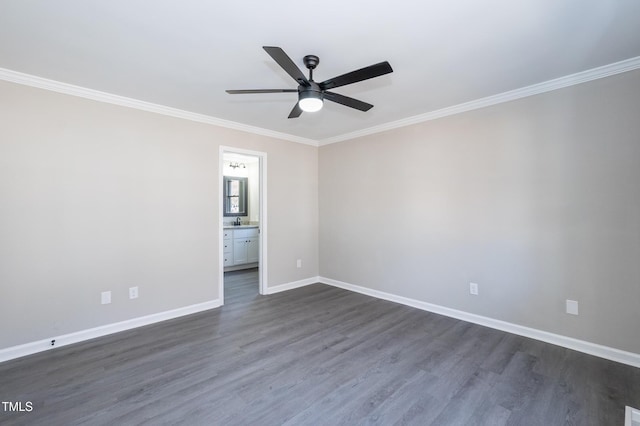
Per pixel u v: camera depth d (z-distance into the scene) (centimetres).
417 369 233
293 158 470
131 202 315
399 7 171
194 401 196
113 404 193
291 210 468
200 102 321
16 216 254
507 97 296
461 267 333
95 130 293
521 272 291
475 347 268
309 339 287
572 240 263
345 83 206
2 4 166
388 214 402
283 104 326
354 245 448
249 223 680
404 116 368
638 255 234
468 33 197
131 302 315
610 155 245
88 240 289
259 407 190
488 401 195
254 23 186
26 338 258
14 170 254
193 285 360
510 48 216
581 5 170
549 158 274
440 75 258
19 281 255
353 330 308
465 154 328
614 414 182
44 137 267
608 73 243
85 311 287
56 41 206
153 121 329
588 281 255
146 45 211
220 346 273
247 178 679
